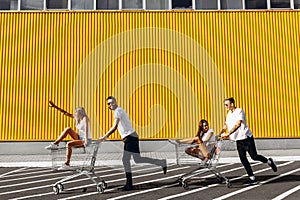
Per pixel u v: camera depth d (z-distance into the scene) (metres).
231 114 7.35
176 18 14.06
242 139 7.20
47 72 13.62
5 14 13.88
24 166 10.88
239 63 13.87
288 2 14.53
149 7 14.41
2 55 13.63
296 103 13.65
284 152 12.59
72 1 14.39
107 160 11.54
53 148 6.55
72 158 6.62
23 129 13.27
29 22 13.88
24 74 13.57
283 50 13.95
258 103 13.66
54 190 6.48
